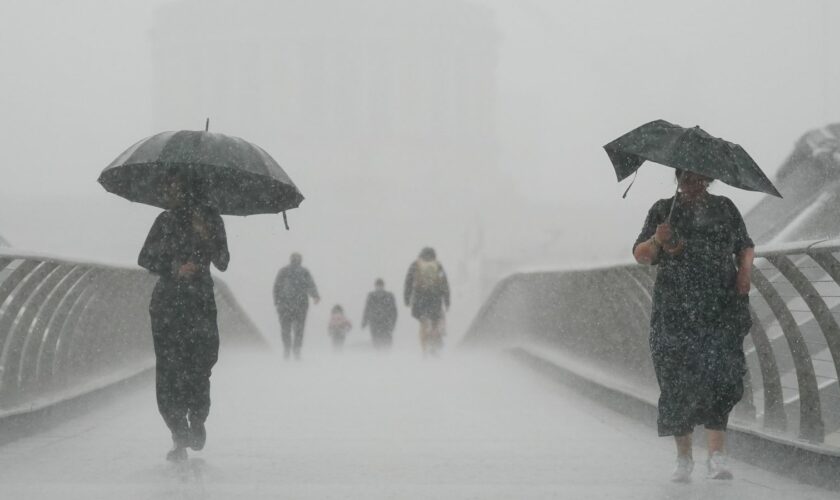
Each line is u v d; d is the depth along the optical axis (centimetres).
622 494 1404
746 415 1861
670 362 1495
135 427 2148
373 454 1797
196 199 1719
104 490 1391
